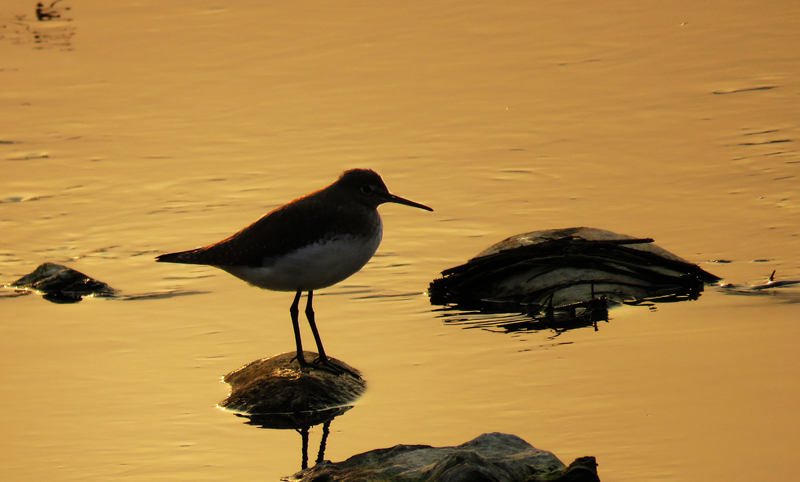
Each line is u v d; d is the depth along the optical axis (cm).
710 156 1823
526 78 2322
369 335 1254
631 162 1834
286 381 1083
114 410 1059
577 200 1688
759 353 1112
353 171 1128
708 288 1346
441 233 1605
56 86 2369
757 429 933
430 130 2061
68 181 1875
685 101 2122
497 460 821
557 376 1088
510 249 1435
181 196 1795
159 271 1503
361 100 2244
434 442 955
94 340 1259
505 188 1766
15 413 1052
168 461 944
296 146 2014
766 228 1514
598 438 934
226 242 1131
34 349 1232
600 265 1394
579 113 2103
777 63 2300
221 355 1209
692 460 883
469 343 1208
